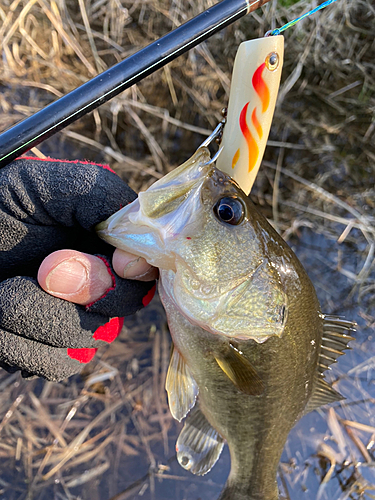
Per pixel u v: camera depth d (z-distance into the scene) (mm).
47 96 384
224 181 173
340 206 411
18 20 360
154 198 170
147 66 156
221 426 220
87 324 176
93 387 347
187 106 393
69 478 312
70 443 324
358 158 409
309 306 196
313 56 391
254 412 208
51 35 385
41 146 377
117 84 155
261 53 156
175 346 205
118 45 388
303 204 406
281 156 398
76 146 387
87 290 172
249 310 180
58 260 167
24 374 191
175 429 338
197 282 175
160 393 347
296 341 194
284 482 328
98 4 388
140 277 181
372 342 382
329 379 371
